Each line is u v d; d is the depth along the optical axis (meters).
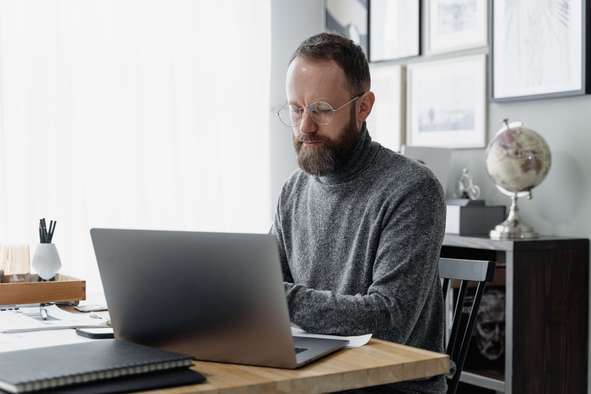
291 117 1.82
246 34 4.00
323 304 1.50
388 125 3.88
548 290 2.94
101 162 3.58
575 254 3.01
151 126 3.71
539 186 3.23
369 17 3.99
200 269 1.24
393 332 1.58
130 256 1.31
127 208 3.65
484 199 3.43
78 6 3.50
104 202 3.59
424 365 1.28
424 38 3.71
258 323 1.21
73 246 3.51
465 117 3.50
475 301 1.89
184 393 1.07
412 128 3.75
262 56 4.05
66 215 3.49
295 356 1.20
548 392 2.95
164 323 1.31
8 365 1.09
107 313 1.77
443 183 3.38
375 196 1.78
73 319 1.64
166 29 3.74
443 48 3.61
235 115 3.97
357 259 1.79
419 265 1.65
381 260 1.67
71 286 1.92
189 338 1.29
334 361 1.27
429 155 3.32
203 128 3.87
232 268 1.21
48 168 3.45
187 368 1.16
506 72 3.31
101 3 3.56
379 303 1.54
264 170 4.07
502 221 3.28
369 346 1.38
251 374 1.18
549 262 2.95
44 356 1.14
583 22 3.02
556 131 3.16
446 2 3.59
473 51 3.49
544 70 3.16
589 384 3.05
